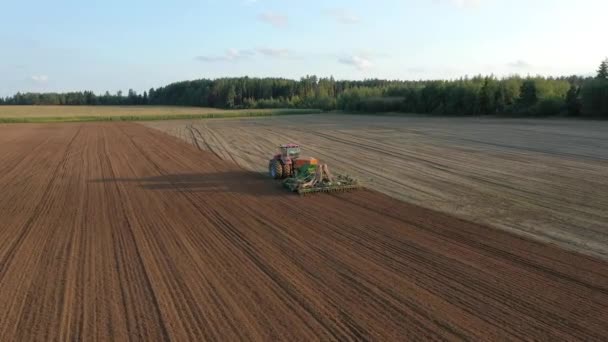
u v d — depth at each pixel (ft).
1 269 28.94
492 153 81.56
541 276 27.04
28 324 21.75
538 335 20.42
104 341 20.13
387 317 22.06
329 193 50.49
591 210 42.27
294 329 20.98
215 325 21.40
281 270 28.12
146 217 41.37
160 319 22.07
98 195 51.34
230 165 73.87
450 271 27.81
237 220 39.88
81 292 25.30
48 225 39.19
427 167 68.28
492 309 22.89
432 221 38.93
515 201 46.03
